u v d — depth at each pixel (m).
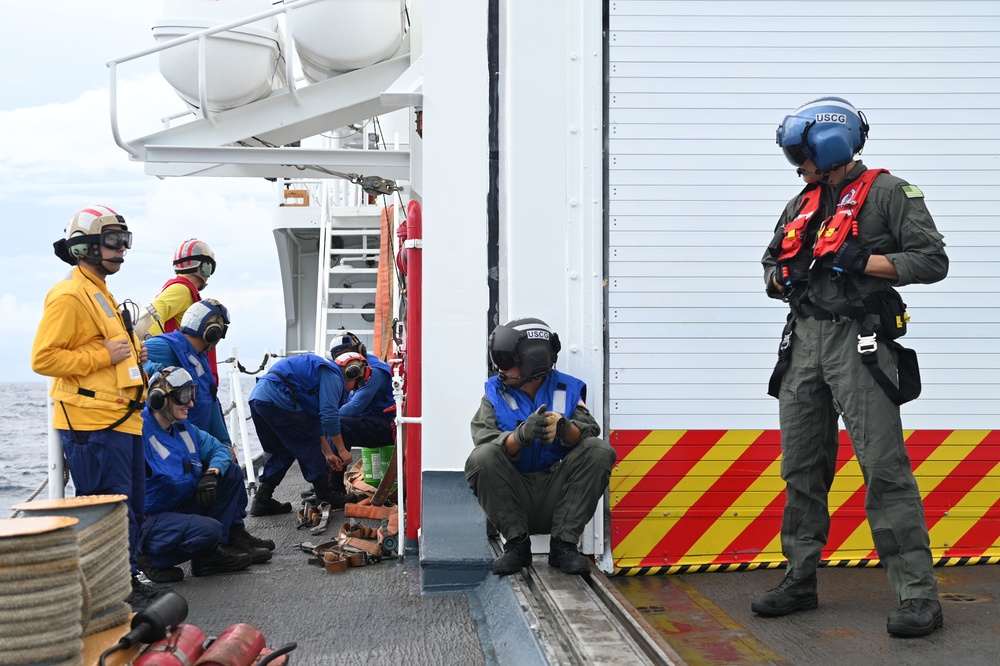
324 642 3.45
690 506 4.27
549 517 3.93
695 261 4.29
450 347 4.42
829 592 3.96
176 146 6.11
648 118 4.30
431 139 4.42
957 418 4.32
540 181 4.27
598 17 4.28
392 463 5.97
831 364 3.45
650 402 4.27
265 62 6.55
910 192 3.36
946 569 4.29
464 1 4.40
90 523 2.98
